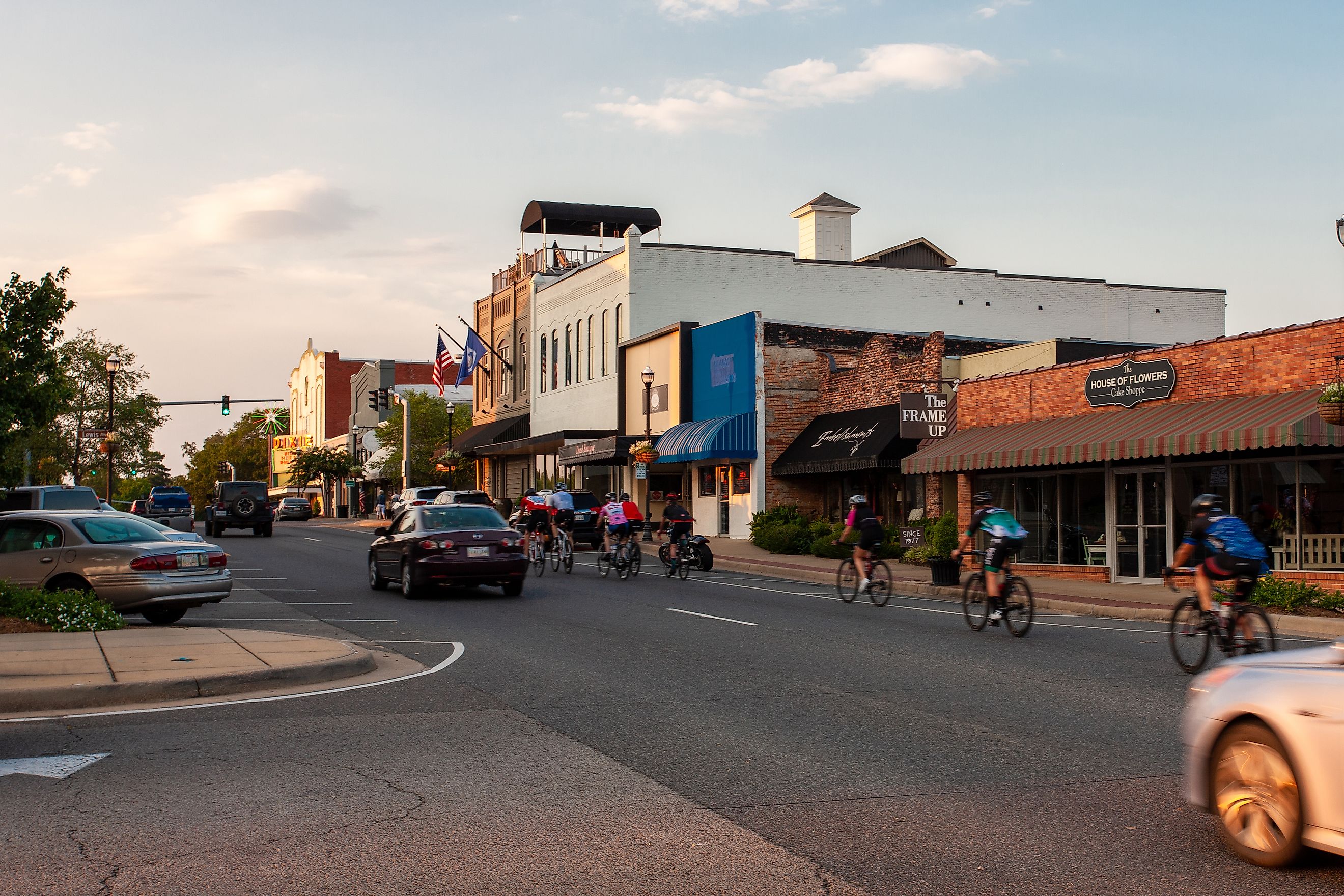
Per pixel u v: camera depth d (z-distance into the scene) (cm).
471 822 671
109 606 1528
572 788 752
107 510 2628
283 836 641
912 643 1474
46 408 1717
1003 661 1320
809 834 648
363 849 619
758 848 622
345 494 9556
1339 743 546
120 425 5756
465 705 1054
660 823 671
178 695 1084
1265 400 2066
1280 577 2050
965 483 2819
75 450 5581
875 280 4691
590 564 3088
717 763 823
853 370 3603
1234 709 606
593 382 4894
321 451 8719
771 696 1092
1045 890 555
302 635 1484
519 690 1132
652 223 5672
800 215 5169
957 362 3356
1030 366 3127
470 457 6431
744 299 4600
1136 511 2395
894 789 749
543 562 2645
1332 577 1973
